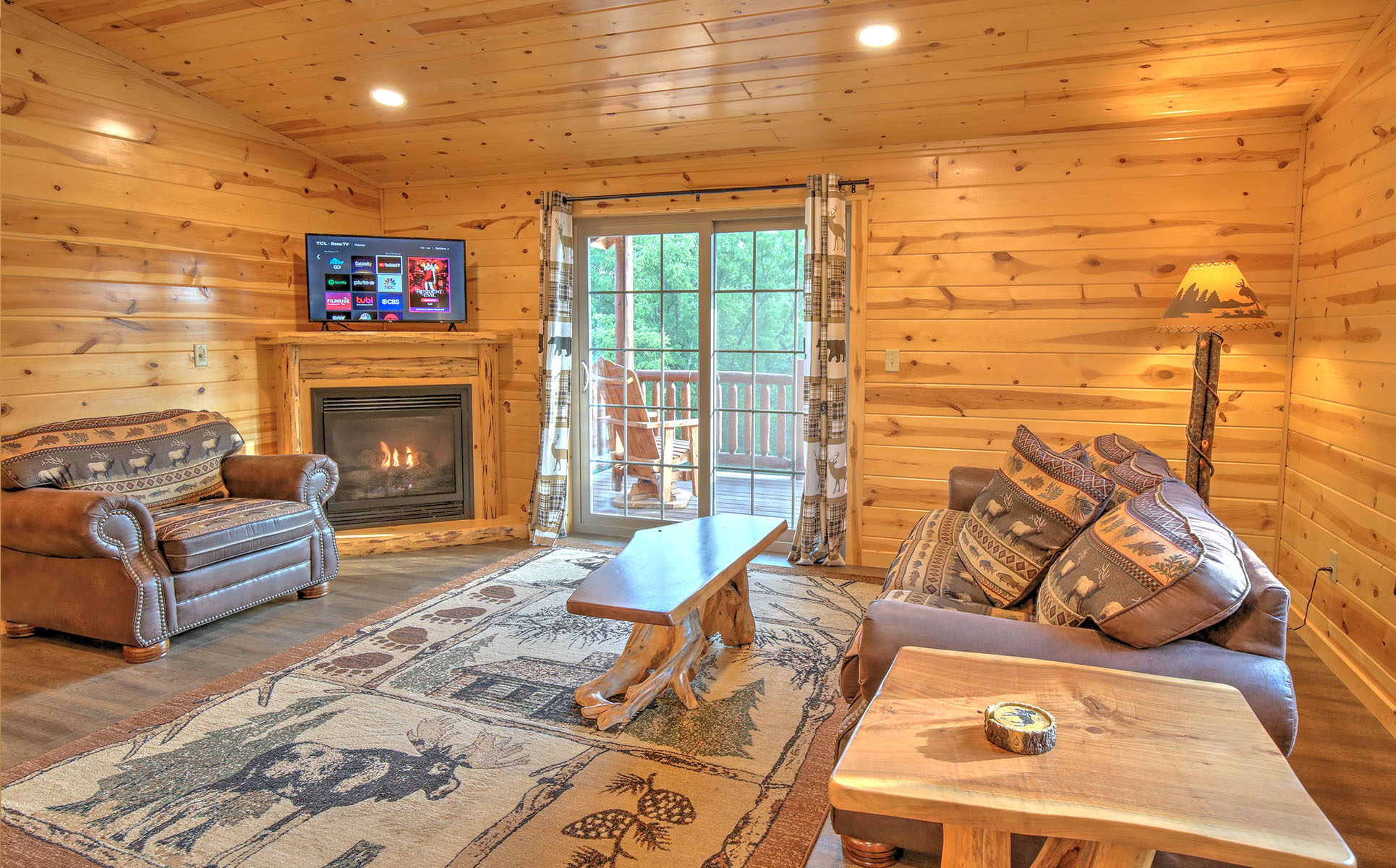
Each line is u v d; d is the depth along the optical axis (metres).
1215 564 1.75
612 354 5.13
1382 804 2.26
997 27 3.10
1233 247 3.81
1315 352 3.47
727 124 4.16
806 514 4.51
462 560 4.61
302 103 4.24
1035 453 2.70
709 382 4.88
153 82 4.01
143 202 4.00
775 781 2.33
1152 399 3.98
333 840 2.06
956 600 2.59
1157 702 1.48
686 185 4.71
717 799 2.24
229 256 4.45
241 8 3.35
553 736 2.59
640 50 3.45
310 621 3.65
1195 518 2.00
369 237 4.81
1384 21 2.83
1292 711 1.64
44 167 3.58
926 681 1.56
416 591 4.05
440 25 3.36
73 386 3.74
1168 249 3.90
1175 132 3.85
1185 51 3.20
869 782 1.22
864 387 4.44
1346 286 3.14
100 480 3.53
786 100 3.85
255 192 4.57
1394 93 2.75
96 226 3.80
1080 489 2.46
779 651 3.28
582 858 1.99
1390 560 2.72
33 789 2.28
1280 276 3.76
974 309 4.21
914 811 1.19
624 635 3.45
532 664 3.15
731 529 3.39
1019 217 4.11
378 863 1.97
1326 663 3.22
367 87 4.00
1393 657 2.70
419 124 4.44
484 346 5.07
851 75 3.56
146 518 3.22
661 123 4.21
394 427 5.00
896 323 4.35
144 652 3.18
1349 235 3.12
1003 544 2.58
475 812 2.18
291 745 2.53
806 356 4.44
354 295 4.80
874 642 1.89
